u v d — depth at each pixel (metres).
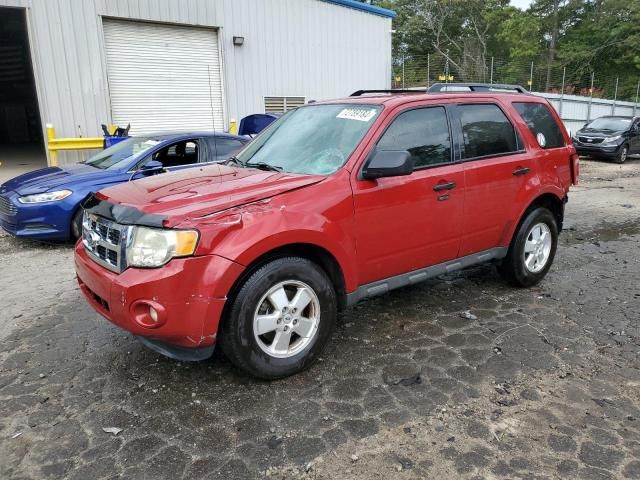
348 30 17.69
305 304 3.52
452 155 4.41
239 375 3.60
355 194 3.70
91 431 3.00
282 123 4.74
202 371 3.66
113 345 4.09
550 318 4.58
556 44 47.72
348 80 18.08
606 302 4.97
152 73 14.16
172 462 2.73
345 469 2.67
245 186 3.51
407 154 3.61
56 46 12.48
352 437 2.93
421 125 4.25
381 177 3.75
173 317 3.05
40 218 6.79
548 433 2.97
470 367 3.71
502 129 4.88
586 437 2.93
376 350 3.97
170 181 3.82
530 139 5.08
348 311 4.73
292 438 2.92
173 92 14.61
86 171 7.36
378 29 18.39
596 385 3.48
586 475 2.63
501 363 3.77
